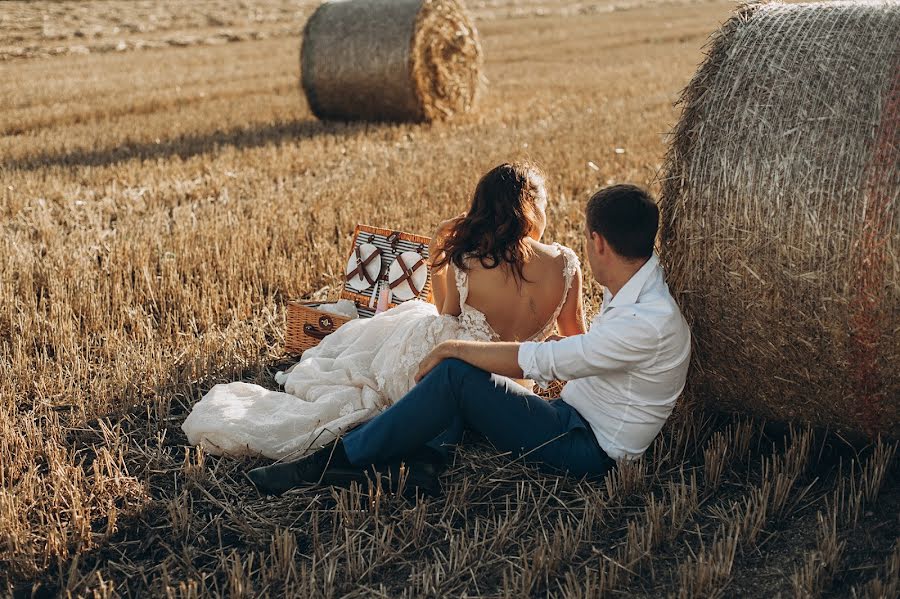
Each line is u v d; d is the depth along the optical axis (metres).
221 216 7.18
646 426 3.43
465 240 3.64
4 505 3.21
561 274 3.74
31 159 9.84
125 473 3.63
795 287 3.22
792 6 3.51
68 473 3.55
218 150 10.23
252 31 26.62
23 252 6.21
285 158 9.52
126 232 6.81
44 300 5.41
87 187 8.56
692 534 3.21
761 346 3.41
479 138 10.64
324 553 3.12
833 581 2.92
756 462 3.68
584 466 3.48
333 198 7.75
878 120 3.06
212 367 4.61
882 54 3.15
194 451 3.86
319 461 3.50
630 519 3.31
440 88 11.99
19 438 3.75
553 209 7.17
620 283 3.33
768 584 2.93
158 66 19.22
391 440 3.41
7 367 4.54
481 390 3.38
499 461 3.62
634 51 21.55
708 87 3.43
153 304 5.53
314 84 12.16
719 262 3.38
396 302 4.75
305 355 4.46
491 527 3.27
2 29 24.61
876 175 3.03
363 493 3.44
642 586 2.95
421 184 8.21
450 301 3.80
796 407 3.54
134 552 3.19
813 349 3.29
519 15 32.34
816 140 3.15
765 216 3.23
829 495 3.42
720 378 3.65
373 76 11.73
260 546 3.20
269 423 3.80
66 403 4.29
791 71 3.27
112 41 23.72
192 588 2.84
